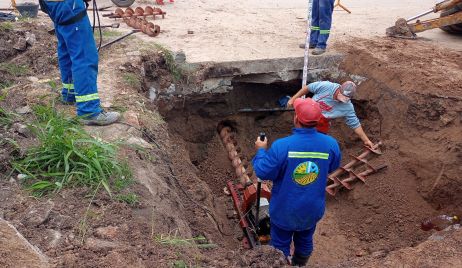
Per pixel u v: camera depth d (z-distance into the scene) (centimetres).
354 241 621
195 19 932
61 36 479
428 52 747
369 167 661
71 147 395
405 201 621
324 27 738
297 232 469
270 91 791
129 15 872
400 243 594
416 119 641
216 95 738
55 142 400
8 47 651
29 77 589
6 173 390
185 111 740
